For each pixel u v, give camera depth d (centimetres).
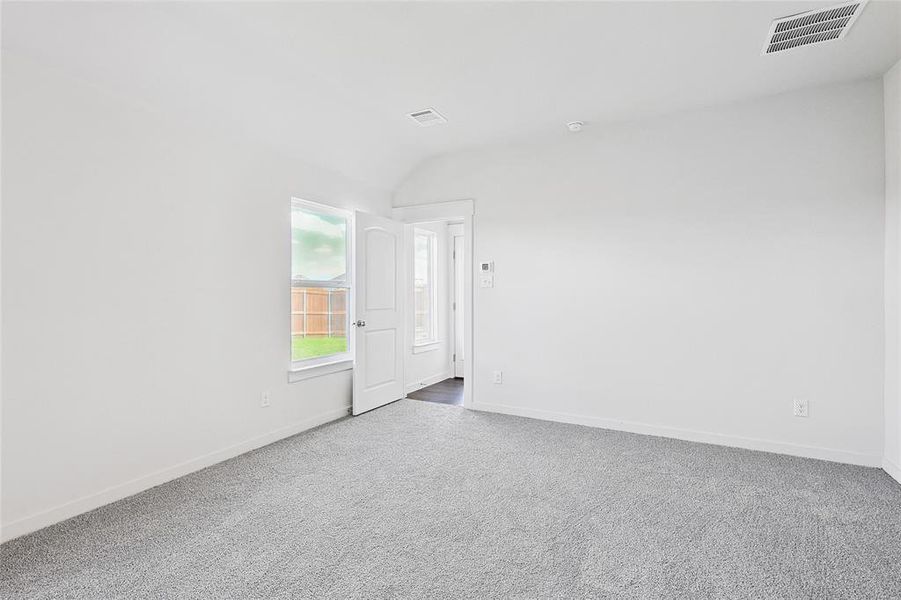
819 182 306
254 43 251
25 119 211
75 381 230
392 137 401
